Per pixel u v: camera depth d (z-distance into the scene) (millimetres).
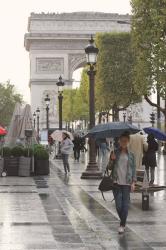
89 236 24688
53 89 198625
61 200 36688
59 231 25781
